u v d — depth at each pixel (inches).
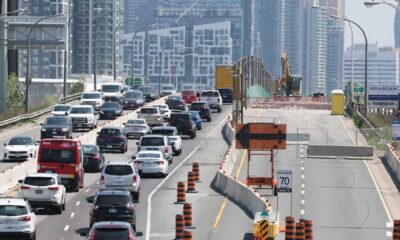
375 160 6850.4
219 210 4507.9
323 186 5536.4
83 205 4552.2
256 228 3508.9
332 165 6540.4
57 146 4987.7
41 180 4259.4
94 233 2824.8
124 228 2839.6
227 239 3681.1
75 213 4308.6
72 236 3668.8
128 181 4680.1
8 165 5999.0
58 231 3796.8
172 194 5049.2
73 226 3932.1
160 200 4822.8
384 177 5999.0
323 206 4808.1
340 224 4276.6
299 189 5398.6
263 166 6417.3
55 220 4099.4
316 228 4143.7
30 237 3425.2
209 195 5059.1
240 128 5216.5
